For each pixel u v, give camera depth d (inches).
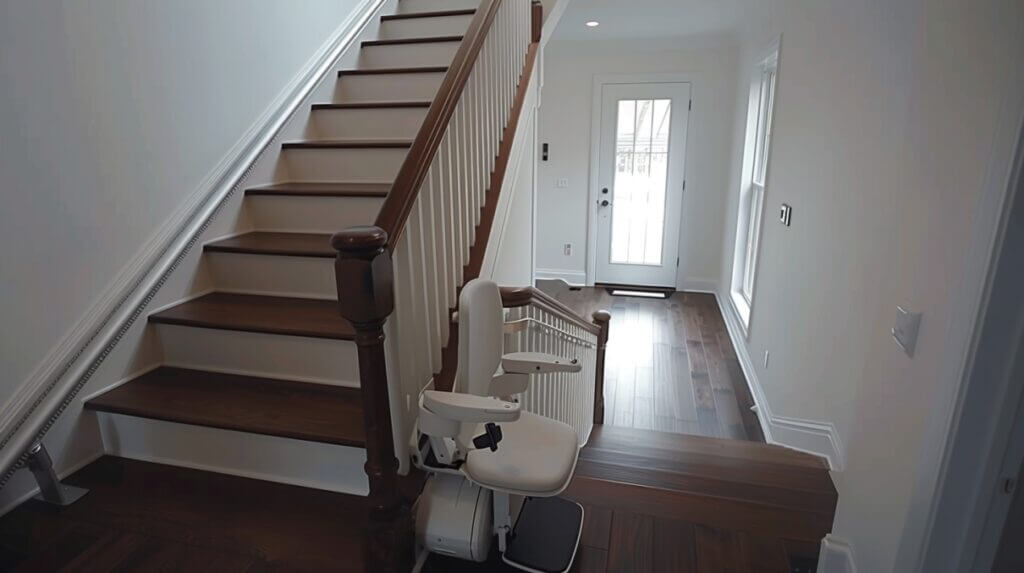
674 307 229.0
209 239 87.0
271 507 63.4
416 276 60.0
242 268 85.5
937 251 45.5
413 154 59.0
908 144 52.9
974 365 39.5
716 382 161.9
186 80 81.8
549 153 249.0
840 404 90.5
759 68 173.2
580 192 251.1
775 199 139.0
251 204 94.6
